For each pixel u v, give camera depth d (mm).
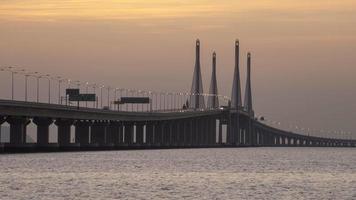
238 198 180875
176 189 195250
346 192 196250
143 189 194125
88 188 194625
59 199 175125
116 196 180625
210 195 184750
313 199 182625
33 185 199375
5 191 186875
